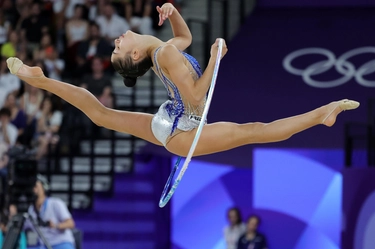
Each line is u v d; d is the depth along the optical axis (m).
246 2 34.41
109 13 32.09
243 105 31.20
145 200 30.58
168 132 11.34
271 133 11.01
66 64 31.78
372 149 28.38
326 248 31.64
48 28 32.34
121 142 31.62
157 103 31.84
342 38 32.97
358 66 31.94
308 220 31.81
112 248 30.00
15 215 18.67
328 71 31.95
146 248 30.61
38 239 20.62
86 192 29.55
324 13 34.03
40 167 30.14
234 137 11.10
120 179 30.34
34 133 29.88
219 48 10.68
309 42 33.03
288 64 32.31
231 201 32.62
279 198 32.06
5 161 28.59
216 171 32.62
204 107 11.22
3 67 31.28
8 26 32.88
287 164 31.91
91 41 31.72
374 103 30.50
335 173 31.59
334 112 10.85
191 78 10.80
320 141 30.00
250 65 32.41
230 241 29.27
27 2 33.19
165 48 10.77
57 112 30.52
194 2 34.25
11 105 29.88
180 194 32.28
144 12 32.50
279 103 31.16
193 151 10.58
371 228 23.67
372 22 33.41
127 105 31.38
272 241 32.06
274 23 33.81
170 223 32.19
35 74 11.44
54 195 30.00
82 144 31.53
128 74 11.43
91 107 11.75
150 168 30.78
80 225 29.88
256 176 32.06
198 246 32.41
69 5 32.94
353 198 24.67
